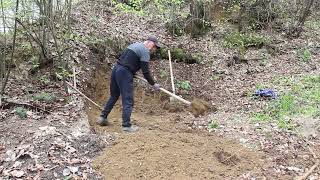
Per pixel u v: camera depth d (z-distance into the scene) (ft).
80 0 21.63
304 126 12.60
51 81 15.23
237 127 13.09
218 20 22.80
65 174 10.10
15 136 11.44
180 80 18.03
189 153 11.32
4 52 14.01
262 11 22.94
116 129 13.09
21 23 14.03
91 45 17.97
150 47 13.07
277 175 10.39
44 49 15.46
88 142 11.49
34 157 10.57
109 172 10.36
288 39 21.71
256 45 20.77
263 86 16.46
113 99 13.23
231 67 19.08
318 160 10.97
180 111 15.48
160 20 22.22
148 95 16.92
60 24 15.94
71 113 13.24
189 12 21.95
